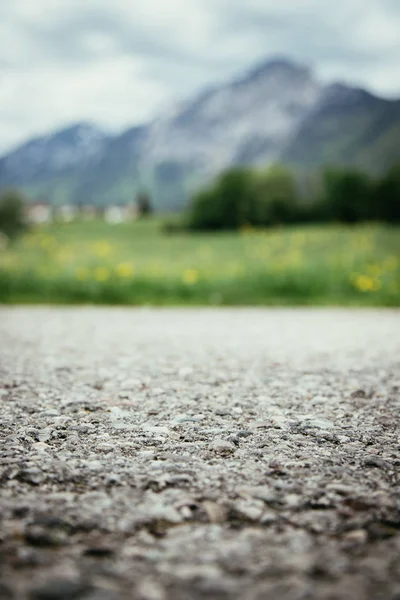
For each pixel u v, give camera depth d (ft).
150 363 17.15
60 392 13.37
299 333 24.08
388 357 18.30
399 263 44.55
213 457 9.12
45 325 26.53
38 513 7.00
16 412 11.60
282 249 57.26
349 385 14.29
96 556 6.09
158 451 9.37
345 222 252.42
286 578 5.69
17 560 5.90
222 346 20.52
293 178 259.60
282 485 8.00
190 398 12.92
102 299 37.45
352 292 37.86
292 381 14.74
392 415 11.69
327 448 9.64
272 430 10.59
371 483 8.14
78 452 9.27
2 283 38.91
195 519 7.02
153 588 5.46
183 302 37.06
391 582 5.64
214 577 5.69
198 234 203.72
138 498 7.55
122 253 94.79
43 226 237.66
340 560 6.07
